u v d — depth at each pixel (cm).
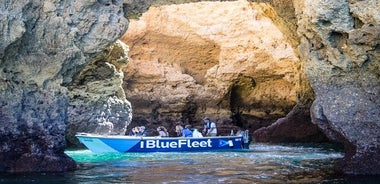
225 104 2544
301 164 1258
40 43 1134
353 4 1045
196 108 2536
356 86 1073
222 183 941
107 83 1795
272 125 2228
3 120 1098
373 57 1036
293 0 1226
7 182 945
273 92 2500
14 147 1101
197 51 2447
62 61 1155
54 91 1165
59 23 1138
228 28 2336
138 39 2336
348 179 964
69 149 1795
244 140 1770
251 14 2272
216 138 1712
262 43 2311
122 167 1215
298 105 2156
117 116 1936
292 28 1578
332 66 1097
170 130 2441
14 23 1043
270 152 1644
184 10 2316
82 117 1780
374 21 1003
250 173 1084
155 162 1332
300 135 2147
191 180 984
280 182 944
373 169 1033
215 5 2297
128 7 1313
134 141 1628
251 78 2483
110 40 1238
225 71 2433
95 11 1205
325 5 1065
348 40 1052
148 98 2422
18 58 1119
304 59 1174
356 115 1062
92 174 1074
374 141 1041
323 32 1092
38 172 1084
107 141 1609
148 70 2389
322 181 945
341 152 1630
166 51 2430
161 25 2319
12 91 1120
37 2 1099
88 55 1231
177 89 2450
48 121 1148
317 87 1127
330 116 1087
